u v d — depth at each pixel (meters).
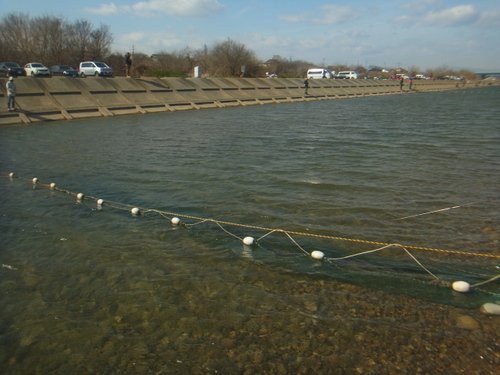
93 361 4.21
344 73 76.69
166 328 4.70
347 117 28.00
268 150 15.41
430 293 5.39
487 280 5.71
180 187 10.43
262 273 5.97
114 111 29.81
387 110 33.84
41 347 4.42
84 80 32.12
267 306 5.11
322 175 11.48
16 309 5.09
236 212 8.55
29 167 12.91
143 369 4.08
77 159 14.03
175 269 6.09
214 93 40.41
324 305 5.12
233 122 25.22
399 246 6.77
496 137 17.97
